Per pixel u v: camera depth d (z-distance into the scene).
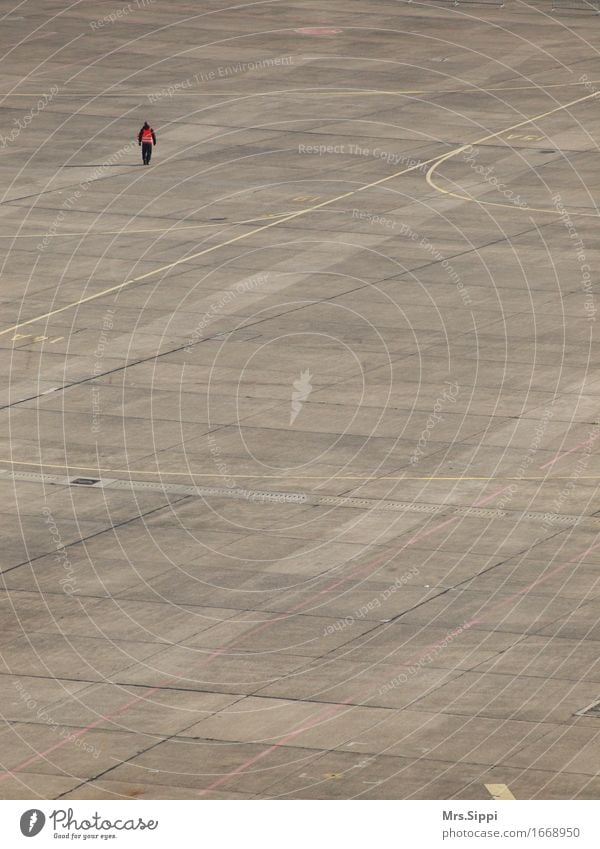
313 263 107.31
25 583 62.12
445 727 50.97
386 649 56.66
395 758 49.00
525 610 59.81
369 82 160.62
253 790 47.16
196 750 49.62
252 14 188.12
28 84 157.88
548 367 89.00
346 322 95.94
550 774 48.09
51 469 74.38
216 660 55.84
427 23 185.25
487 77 163.25
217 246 110.81
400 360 89.62
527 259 108.81
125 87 157.62
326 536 66.94
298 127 144.50
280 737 50.41
